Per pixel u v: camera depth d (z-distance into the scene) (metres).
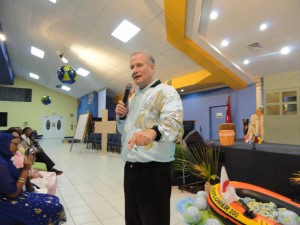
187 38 5.39
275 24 4.39
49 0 5.94
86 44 8.02
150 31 5.93
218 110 8.34
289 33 4.51
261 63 5.87
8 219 1.83
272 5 3.97
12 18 7.56
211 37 5.25
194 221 2.29
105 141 7.87
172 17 4.68
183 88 8.45
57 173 5.06
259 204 2.27
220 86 8.09
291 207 2.17
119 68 9.13
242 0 4.02
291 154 2.76
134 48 7.06
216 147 3.90
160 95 1.15
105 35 6.93
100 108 13.26
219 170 3.77
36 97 16.25
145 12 5.27
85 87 13.91
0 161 1.85
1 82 14.34
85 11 6.01
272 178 2.96
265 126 4.31
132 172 1.22
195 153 3.93
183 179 3.94
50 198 2.11
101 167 5.93
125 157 1.26
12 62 12.60
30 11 6.80
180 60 6.95
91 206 3.12
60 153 8.77
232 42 5.28
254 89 6.92
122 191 3.82
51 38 8.33
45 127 16.45
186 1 4.18
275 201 2.30
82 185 4.20
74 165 6.21
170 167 1.22
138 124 1.20
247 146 3.73
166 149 1.16
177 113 1.04
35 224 1.92
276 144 4.06
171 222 2.59
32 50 10.15
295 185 2.70
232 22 4.63
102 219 2.69
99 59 8.97
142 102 1.22
